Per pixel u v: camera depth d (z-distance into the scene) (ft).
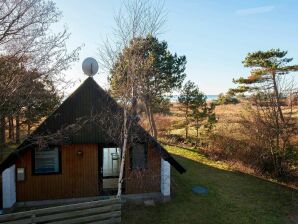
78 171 41.91
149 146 43.70
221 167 64.64
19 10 32.53
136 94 37.19
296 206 44.57
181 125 96.37
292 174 58.90
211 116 80.33
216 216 39.32
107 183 45.68
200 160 69.77
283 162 60.18
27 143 38.52
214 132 79.71
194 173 59.11
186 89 84.89
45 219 29.45
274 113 61.77
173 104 92.63
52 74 36.40
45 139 38.01
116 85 37.93
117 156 53.42
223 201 44.75
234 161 67.26
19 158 39.75
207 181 54.29
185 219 37.78
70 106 40.60
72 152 41.68
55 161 41.45
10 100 34.96
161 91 79.82
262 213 41.27
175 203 42.65
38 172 40.83
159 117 98.12
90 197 42.19
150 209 40.22
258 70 88.63
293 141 66.74
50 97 40.96
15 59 34.22
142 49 37.91
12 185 38.78
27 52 34.45
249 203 44.70
